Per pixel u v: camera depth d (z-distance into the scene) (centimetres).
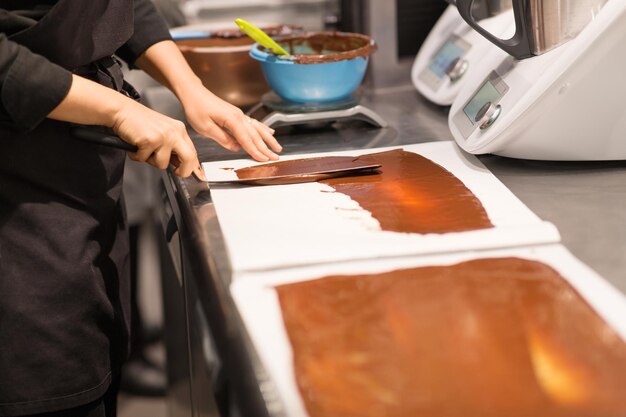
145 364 231
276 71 137
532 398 64
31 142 108
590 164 115
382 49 165
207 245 93
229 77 149
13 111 100
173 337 151
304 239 92
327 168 116
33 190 109
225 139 122
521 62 118
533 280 81
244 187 111
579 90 107
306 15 225
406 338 72
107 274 121
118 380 132
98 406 121
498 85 121
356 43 145
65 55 108
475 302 78
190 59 148
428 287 81
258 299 79
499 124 112
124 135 103
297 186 111
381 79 167
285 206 103
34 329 111
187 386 134
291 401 64
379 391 65
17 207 108
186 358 131
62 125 110
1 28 105
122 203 129
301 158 123
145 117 104
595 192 105
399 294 80
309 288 81
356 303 78
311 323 75
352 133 138
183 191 111
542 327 73
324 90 137
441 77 151
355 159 121
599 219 96
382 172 115
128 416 219
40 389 114
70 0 105
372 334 73
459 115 128
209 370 77
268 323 75
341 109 138
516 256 87
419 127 140
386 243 90
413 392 65
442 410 62
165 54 130
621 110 108
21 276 110
